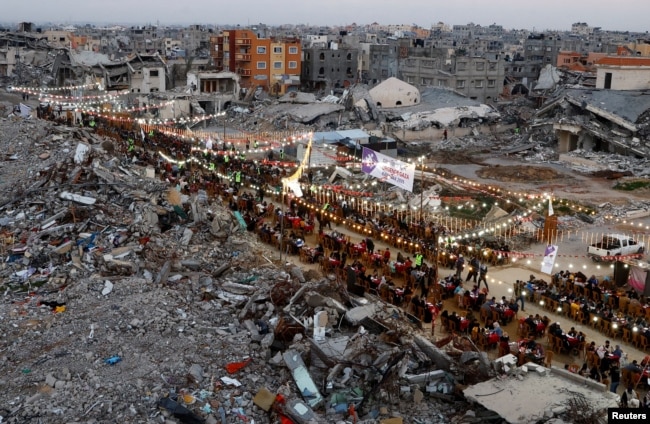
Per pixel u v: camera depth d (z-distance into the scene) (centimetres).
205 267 3400
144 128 8031
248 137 8112
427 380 2330
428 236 4331
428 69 11394
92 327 2538
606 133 7462
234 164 6128
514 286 3509
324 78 13462
